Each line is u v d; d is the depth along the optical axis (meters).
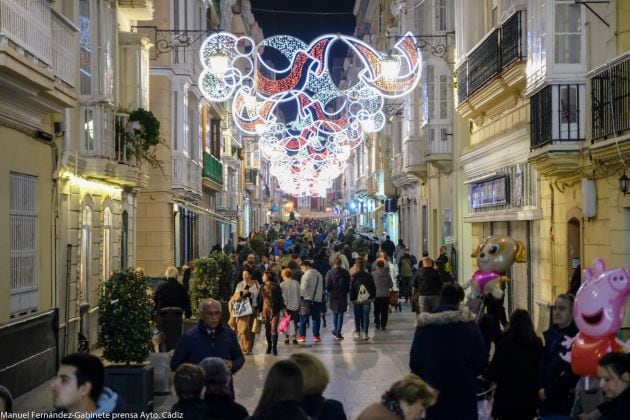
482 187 21.14
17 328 12.41
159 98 25.89
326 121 34.38
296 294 18.62
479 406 9.05
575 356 7.13
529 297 17.92
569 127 13.95
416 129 32.06
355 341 19.00
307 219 105.12
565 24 14.03
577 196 14.41
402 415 5.32
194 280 19.22
